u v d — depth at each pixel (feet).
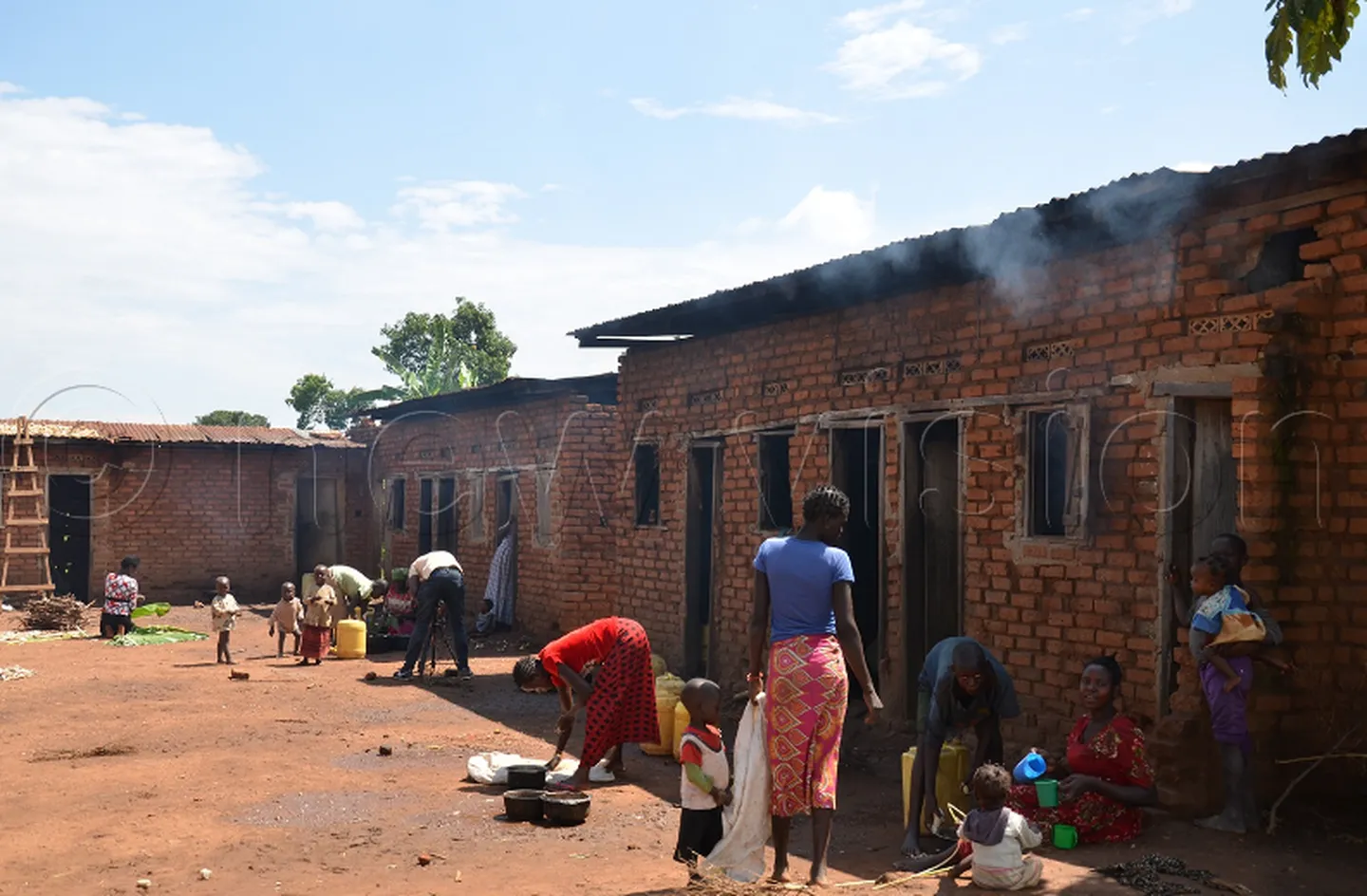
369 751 33.60
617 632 29.89
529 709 41.45
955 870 21.12
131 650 58.75
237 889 20.76
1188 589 26.94
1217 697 23.49
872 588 39.70
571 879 21.22
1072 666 29.40
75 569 84.84
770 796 20.80
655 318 43.24
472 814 26.30
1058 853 22.31
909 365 35.42
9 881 21.31
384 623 60.34
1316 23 21.88
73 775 30.14
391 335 127.34
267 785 29.14
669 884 20.83
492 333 129.90
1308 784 24.61
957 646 24.18
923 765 23.75
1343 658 24.61
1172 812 24.56
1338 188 24.18
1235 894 19.69
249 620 75.92
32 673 49.73
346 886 20.94
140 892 20.63
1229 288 25.98
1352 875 20.65
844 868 21.97
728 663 43.27
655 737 30.04
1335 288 24.57
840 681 20.40
